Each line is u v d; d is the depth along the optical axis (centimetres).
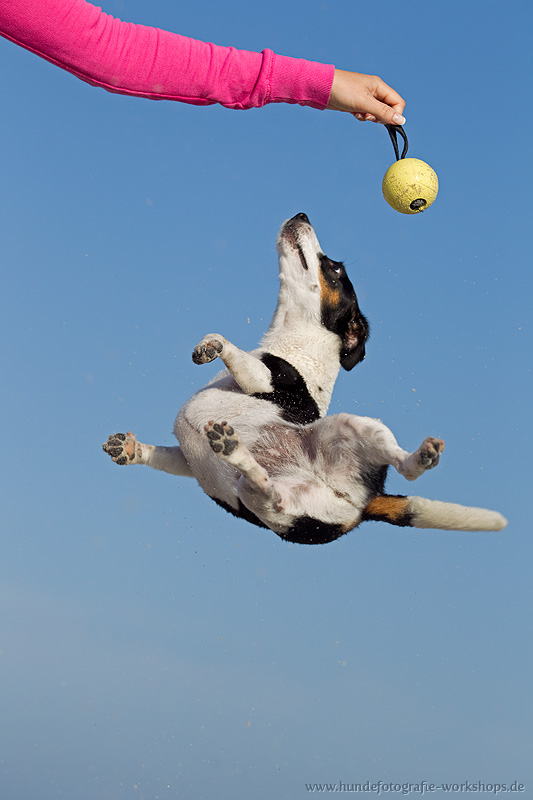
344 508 395
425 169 381
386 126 390
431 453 344
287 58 346
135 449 439
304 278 469
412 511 402
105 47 312
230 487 404
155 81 327
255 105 351
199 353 398
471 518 399
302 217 481
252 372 417
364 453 386
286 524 384
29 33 301
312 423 416
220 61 334
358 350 477
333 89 354
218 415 415
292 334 468
